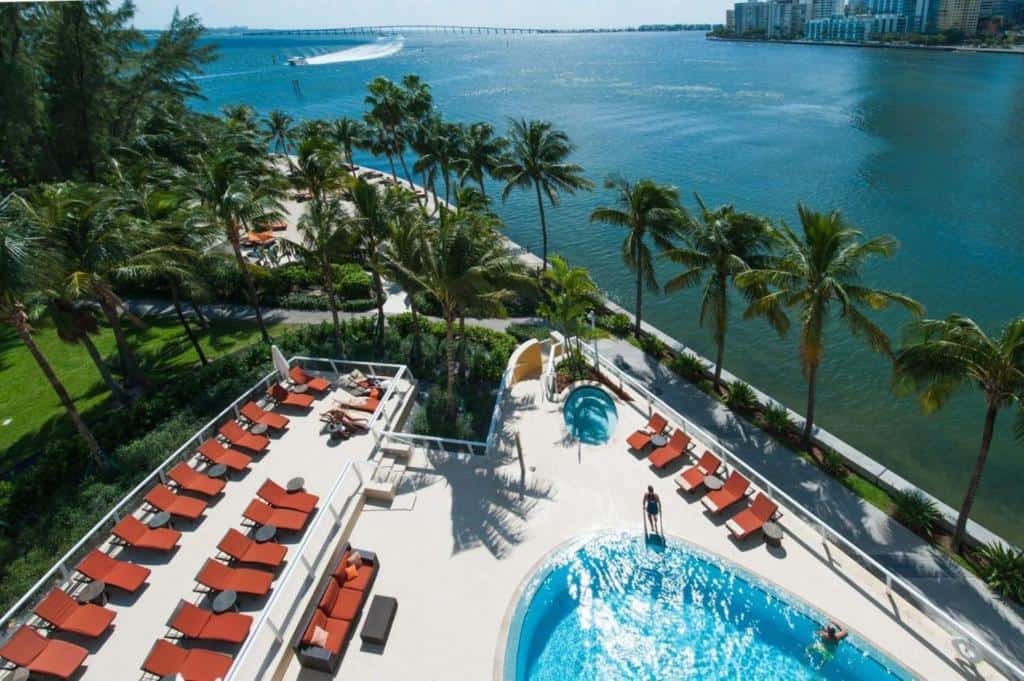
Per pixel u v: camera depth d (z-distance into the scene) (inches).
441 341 1262.3
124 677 556.7
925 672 547.8
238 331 1336.1
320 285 1534.2
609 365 1048.8
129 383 1114.1
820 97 4822.8
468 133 1827.0
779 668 577.9
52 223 853.2
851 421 1180.5
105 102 1910.7
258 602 628.4
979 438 1110.4
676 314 1632.6
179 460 829.2
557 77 7214.6
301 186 1595.7
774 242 1009.5
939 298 1648.6
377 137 2481.5
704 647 599.2
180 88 2333.9
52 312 913.5
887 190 2492.6
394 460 832.9
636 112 4520.2
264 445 855.7
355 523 733.9
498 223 1190.9
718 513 732.0
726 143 3427.7
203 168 1104.2
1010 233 2025.1
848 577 643.5
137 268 937.5
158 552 690.2
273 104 5565.9
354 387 998.4
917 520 816.9
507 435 897.5
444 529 722.8
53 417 1045.2
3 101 1581.0
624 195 1279.5
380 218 1103.6
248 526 729.6
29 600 634.8
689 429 861.8
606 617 628.1
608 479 799.1
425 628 601.0
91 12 1782.7
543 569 667.4
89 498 807.7
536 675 578.6
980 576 746.2
